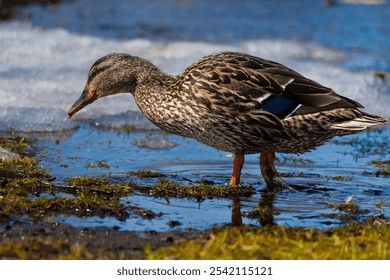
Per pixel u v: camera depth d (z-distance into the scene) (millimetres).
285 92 11055
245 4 27703
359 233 9117
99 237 9008
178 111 11328
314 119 10867
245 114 10992
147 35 22844
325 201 11070
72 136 14422
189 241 8633
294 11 26672
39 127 14672
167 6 27141
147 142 14234
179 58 19719
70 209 10070
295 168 12875
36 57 19484
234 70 11156
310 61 20531
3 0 26031
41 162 12578
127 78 12156
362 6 27453
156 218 9945
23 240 8688
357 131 10883
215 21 24984
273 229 9273
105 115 15695
